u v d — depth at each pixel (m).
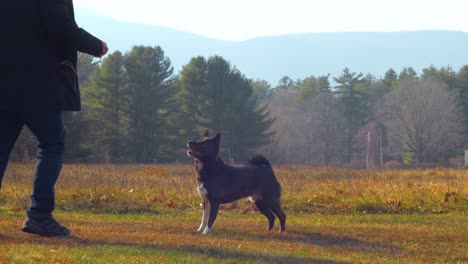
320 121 83.31
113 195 14.96
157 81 58.66
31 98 6.75
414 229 10.91
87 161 48.50
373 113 89.25
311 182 19.34
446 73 91.75
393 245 9.32
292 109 88.12
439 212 14.30
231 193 10.15
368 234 10.22
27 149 33.94
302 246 8.66
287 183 18.52
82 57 64.88
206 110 57.53
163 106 58.91
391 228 11.00
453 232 10.61
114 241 7.56
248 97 58.78
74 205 13.74
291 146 77.62
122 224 10.16
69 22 6.73
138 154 57.66
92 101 58.69
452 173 30.05
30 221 7.26
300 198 15.27
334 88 91.75
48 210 7.30
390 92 90.12
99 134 56.59
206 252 7.20
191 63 58.09
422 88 80.44
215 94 57.38
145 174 24.23
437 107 78.88
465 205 14.76
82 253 6.49
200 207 14.38
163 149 58.59
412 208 14.59
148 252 6.83
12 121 6.99
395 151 82.44
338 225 11.49
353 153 84.00
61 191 15.12
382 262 7.73
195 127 58.72
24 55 6.71
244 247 7.94
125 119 58.75
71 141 46.78
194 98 57.72
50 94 6.82
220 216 12.98
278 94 103.50
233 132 57.44
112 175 20.97
